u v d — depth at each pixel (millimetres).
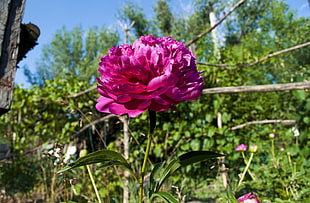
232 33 15477
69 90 3906
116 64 663
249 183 1579
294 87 2033
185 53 713
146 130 3398
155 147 3373
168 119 3502
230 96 3559
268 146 3070
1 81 1237
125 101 633
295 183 1501
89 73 18078
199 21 15414
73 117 3836
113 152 669
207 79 3539
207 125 3336
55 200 2078
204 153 718
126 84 604
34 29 1540
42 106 4156
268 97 3939
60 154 1007
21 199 3029
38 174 2734
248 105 3617
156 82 600
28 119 4105
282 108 3775
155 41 735
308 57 7422
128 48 711
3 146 3346
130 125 3078
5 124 3826
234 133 3145
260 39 9391
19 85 4156
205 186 2693
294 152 2727
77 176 2459
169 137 3404
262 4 14086
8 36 1309
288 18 9188
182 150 3354
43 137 3949
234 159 3021
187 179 2934
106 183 2717
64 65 23703
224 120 3344
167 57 636
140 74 625
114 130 3881
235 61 3816
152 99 631
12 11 1348
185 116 3387
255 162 2873
